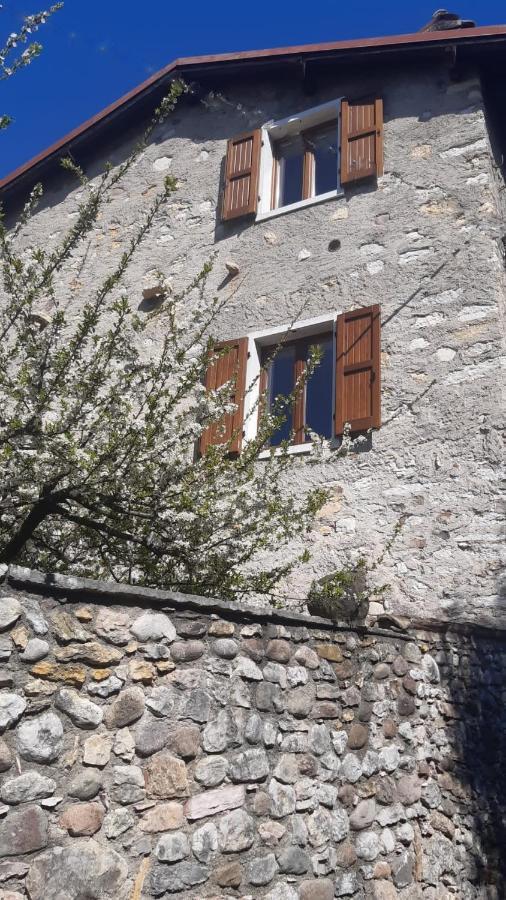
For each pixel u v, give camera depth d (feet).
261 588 14.87
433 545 19.20
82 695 9.48
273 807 11.43
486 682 17.12
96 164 30.73
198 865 10.18
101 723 9.58
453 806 15.43
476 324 20.67
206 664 11.03
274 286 24.22
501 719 17.20
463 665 16.74
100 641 9.85
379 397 21.04
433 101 24.11
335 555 20.21
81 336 12.16
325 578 14.80
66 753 9.16
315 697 12.77
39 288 12.78
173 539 13.37
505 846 16.24
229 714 11.14
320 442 15.98
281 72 26.99
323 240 23.97
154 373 13.00
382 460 20.54
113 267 27.71
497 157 24.11
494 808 16.33
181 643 10.78
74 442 11.42
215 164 27.45
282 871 11.32
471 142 22.94
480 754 16.47
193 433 13.26
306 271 23.86
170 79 28.12
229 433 22.36
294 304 23.63
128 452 12.25
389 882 13.29
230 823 10.71
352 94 25.62
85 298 27.43
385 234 23.03
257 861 10.98
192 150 28.19
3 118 10.98
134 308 26.50
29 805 8.69
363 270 22.91
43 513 12.37
